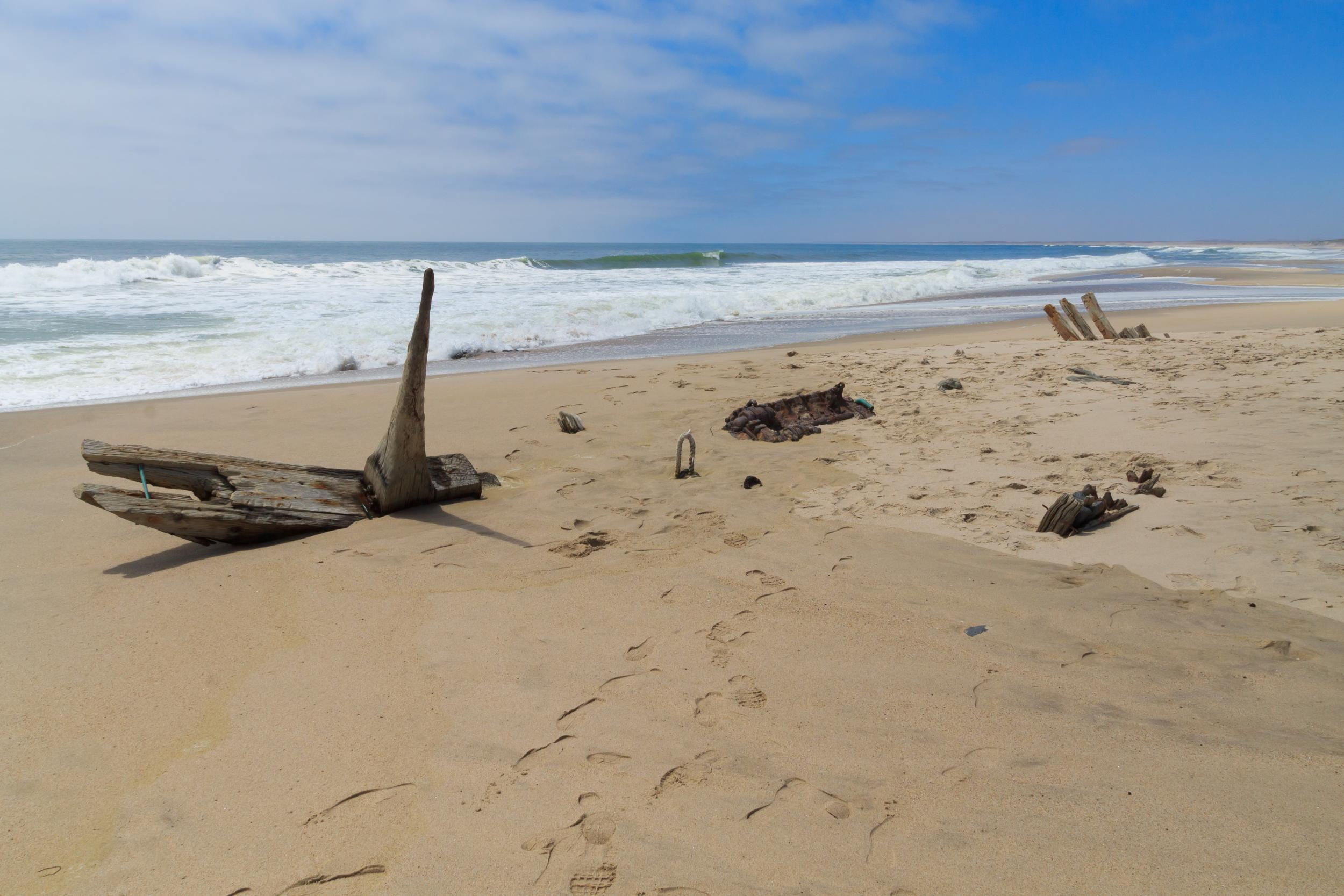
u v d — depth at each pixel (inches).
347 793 108.3
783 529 204.1
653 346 574.2
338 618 158.6
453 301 743.7
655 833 99.6
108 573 183.5
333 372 478.6
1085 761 110.6
